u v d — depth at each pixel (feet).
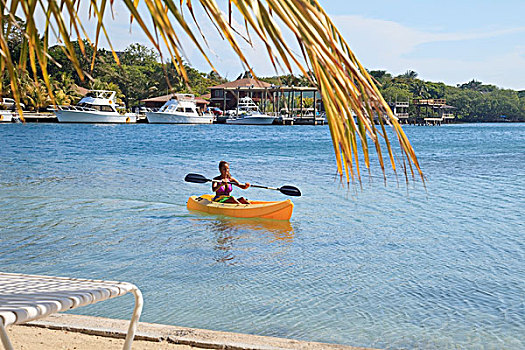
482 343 16.01
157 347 12.75
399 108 396.57
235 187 54.29
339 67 4.61
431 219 36.86
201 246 28.60
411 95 437.99
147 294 20.40
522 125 442.09
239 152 106.83
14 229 31.99
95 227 32.99
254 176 64.34
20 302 7.34
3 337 7.21
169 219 36.04
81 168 70.33
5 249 27.25
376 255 26.96
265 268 24.39
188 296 20.20
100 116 242.78
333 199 45.85
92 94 248.32
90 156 91.15
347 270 24.09
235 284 21.77
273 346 12.81
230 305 19.15
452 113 542.16
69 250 27.25
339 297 20.21
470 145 141.90
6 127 205.26
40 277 9.53
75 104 248.52
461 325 17.42
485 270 24.16
